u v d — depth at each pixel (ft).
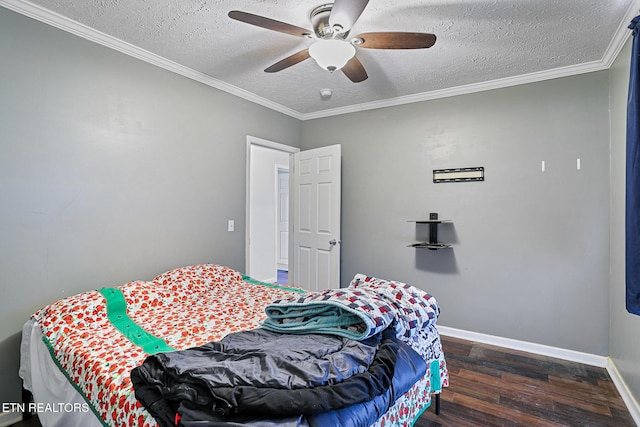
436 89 10.70
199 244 9.84
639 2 6.11
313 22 6.47
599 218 8.82
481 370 8.52
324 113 13.20
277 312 5.31
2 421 6.32
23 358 6.30
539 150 9.51
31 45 6.56
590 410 6.84
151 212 8.64
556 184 9.31
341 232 12.92
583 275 9.02
